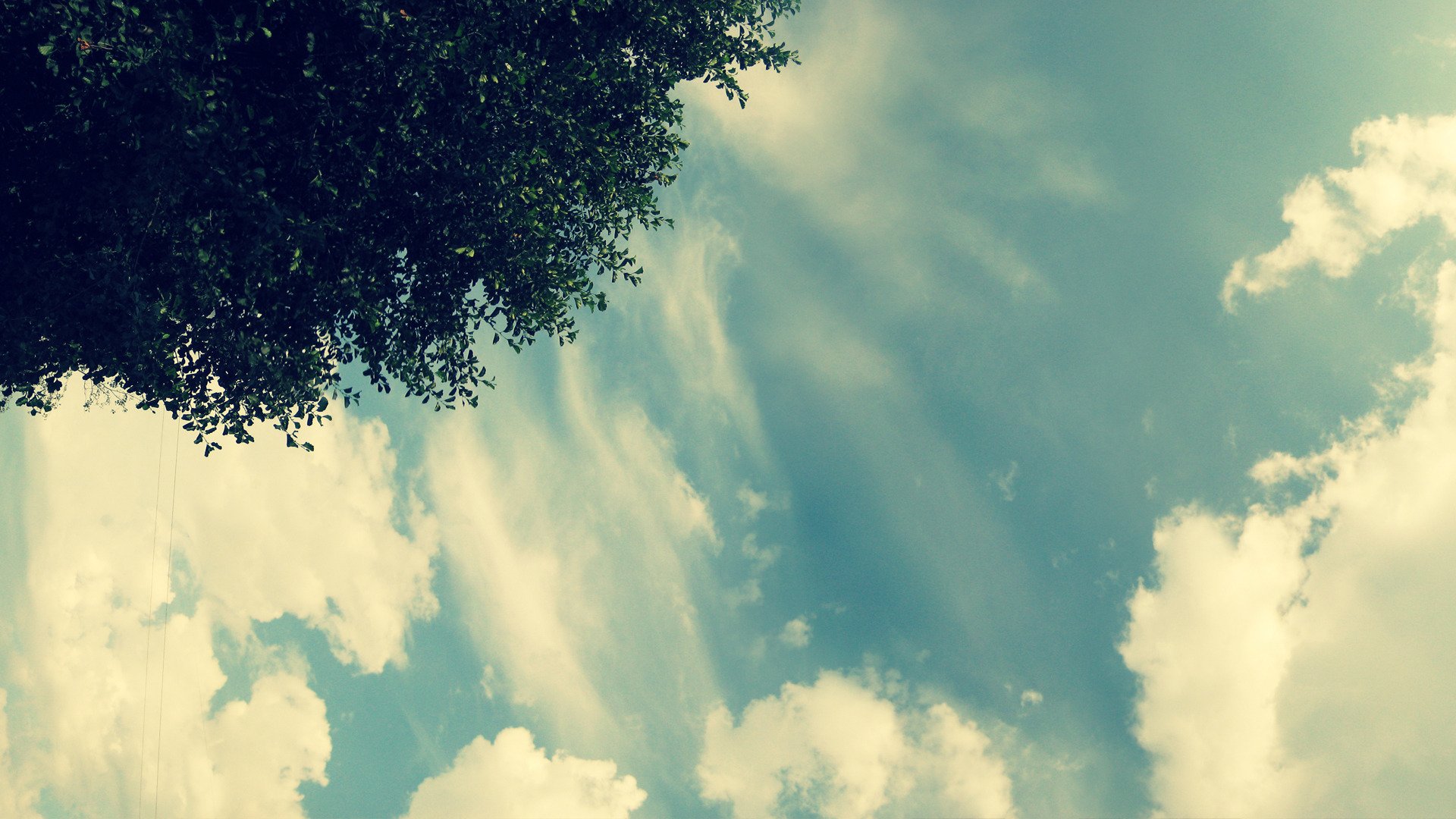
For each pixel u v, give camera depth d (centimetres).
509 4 1347
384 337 1527
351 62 1223
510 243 1461
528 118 1406
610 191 1628
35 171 1159
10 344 1211
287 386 1390
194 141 1055
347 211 1342
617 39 1602
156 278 1238
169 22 1045
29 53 1064
